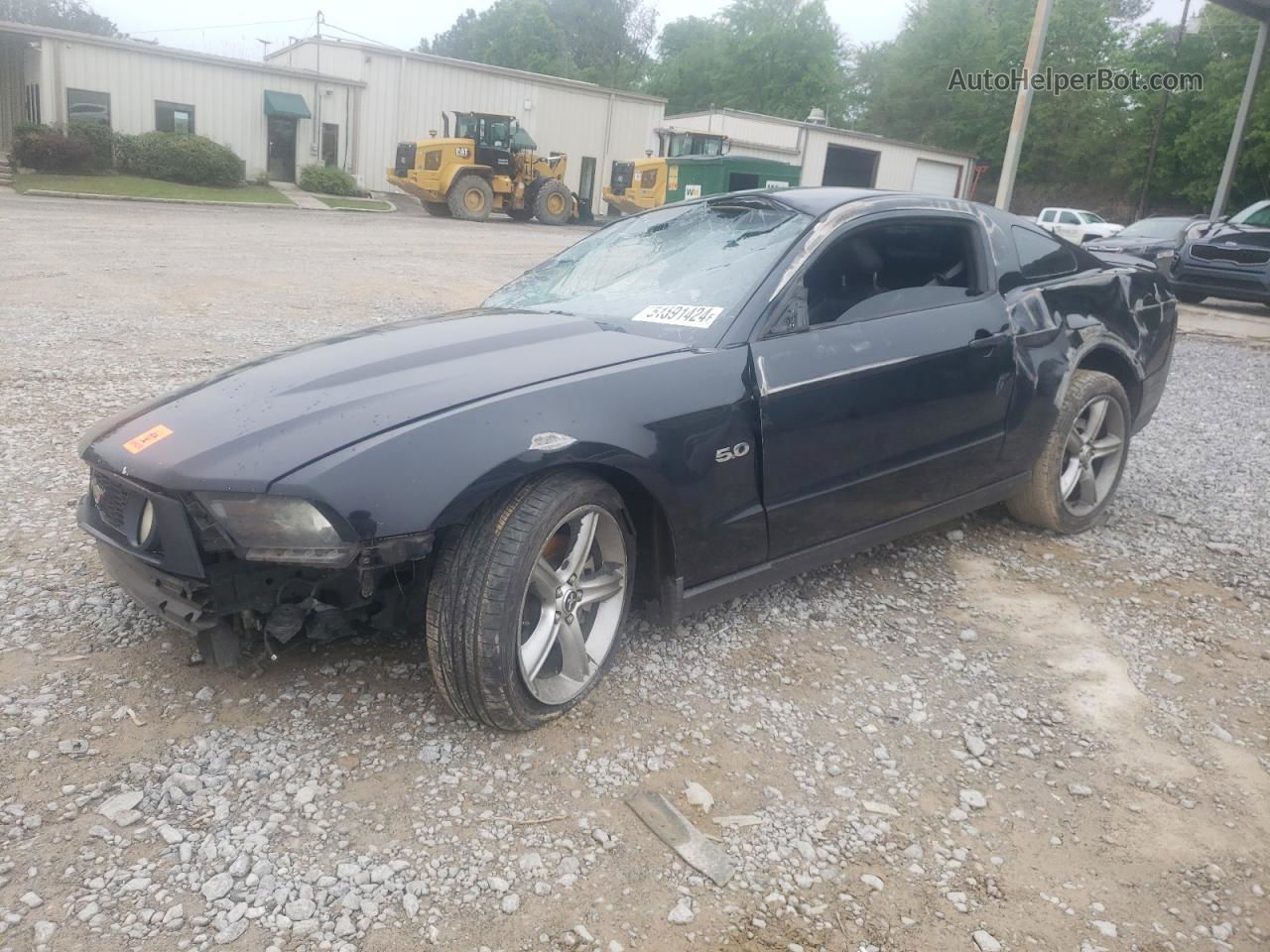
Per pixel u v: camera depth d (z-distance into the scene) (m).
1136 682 3.20
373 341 3.09
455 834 2.27
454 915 2.02
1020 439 4.00
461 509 2.35
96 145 26.16
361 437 2.36
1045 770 2.70
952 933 2.08
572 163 35.47
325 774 2.45
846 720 2.88
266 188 28.92
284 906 2.01
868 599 3.73
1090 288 4.39
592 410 2.60
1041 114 51.34
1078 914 2.15
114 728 2.59
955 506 3.85
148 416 2.75
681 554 2.89
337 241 17.09
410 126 31.97
